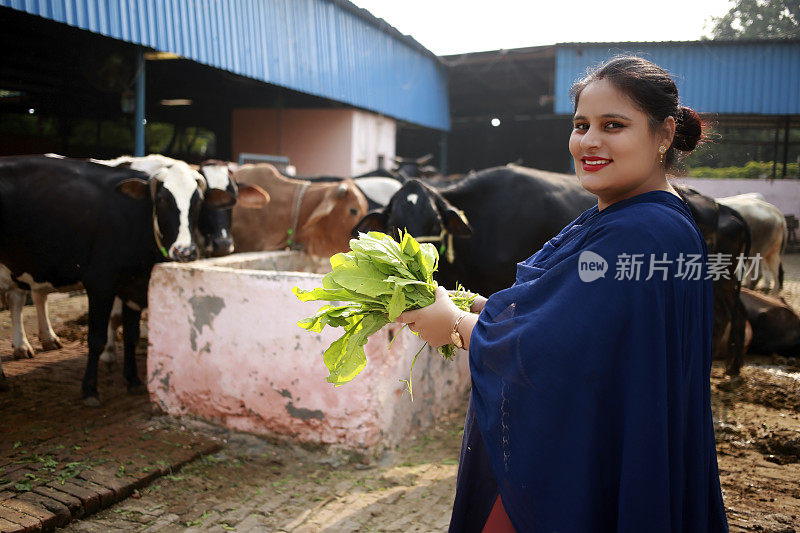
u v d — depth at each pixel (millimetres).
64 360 5934
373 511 3236
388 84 17078
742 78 17062
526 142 26844
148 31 9023
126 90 10461
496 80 21672
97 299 4852
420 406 4348
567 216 5473
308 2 13172
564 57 17594
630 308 1344
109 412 4590
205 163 6371
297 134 16859
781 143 19359
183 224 4883
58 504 3062
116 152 17844
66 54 11938
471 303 1927
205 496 3391
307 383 3898
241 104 17906
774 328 6777
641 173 1465
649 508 1349
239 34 11086
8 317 7691
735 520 3201
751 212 10180
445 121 21500
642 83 1424
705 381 1512
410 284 1714
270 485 3531
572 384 1381
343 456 3859
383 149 18016
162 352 4355
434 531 3031
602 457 1413
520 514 1474
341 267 1749
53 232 4820
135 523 3092
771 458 4078
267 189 7848
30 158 4957
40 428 4180
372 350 3754
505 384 1454
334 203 7547
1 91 17219
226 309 4090
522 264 1714
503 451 1478
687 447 1458
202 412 4266
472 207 5633
